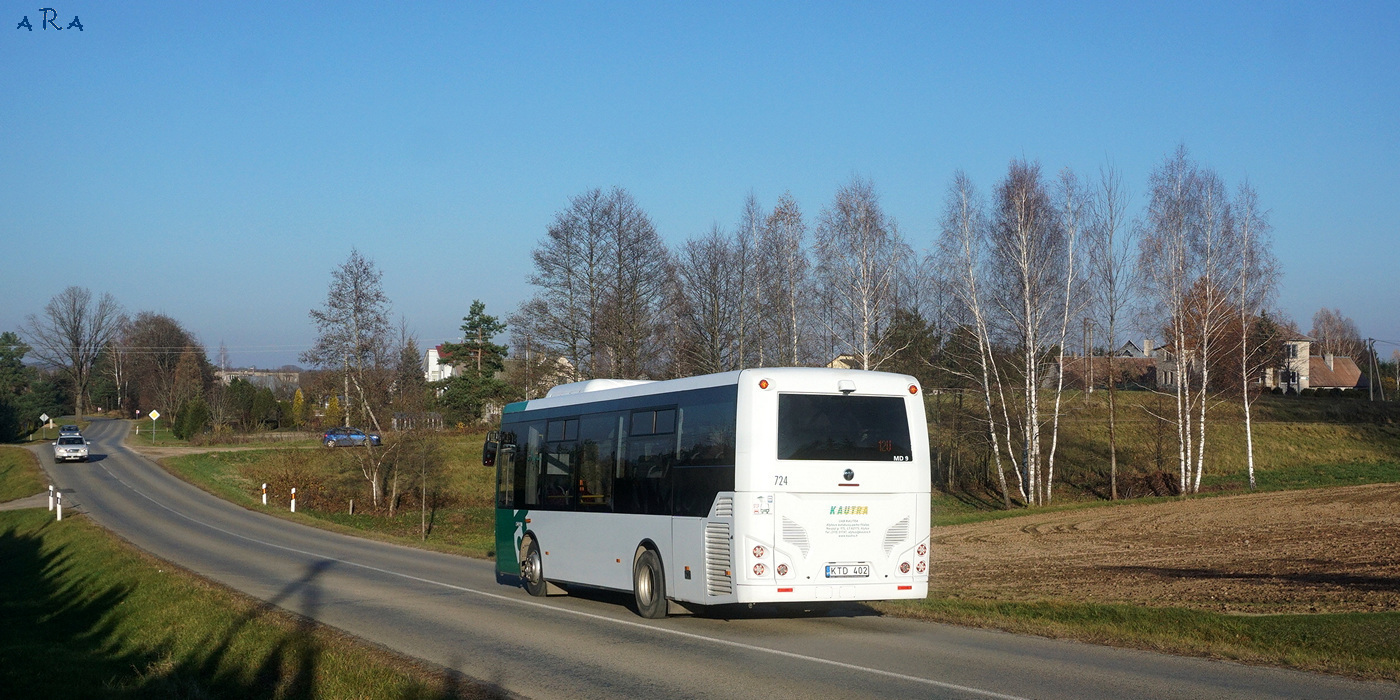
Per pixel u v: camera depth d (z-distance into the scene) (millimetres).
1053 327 43531
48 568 25688
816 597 11859
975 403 54438
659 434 13633
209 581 17875
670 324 53438
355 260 52906
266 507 43469
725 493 12062
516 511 17719
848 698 8227
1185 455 47688
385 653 10273
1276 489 45844
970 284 43000
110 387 119500
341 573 21094
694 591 12531
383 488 54125
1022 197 42156
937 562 24156
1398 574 18109
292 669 9977
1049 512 38531
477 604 15508
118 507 42062
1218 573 19516
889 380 12609
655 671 9578
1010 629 12188
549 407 17000
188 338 118000
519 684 9008
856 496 12156
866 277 41188
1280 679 8859
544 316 53000
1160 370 76938
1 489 51250
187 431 79125
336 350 52344
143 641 13336
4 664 11289
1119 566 21688
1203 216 44219
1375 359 90312
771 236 45281
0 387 93750
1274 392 80062
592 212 53375
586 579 15188
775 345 49312
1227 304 44250
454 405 84438
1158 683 8703
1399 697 8070
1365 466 51906
